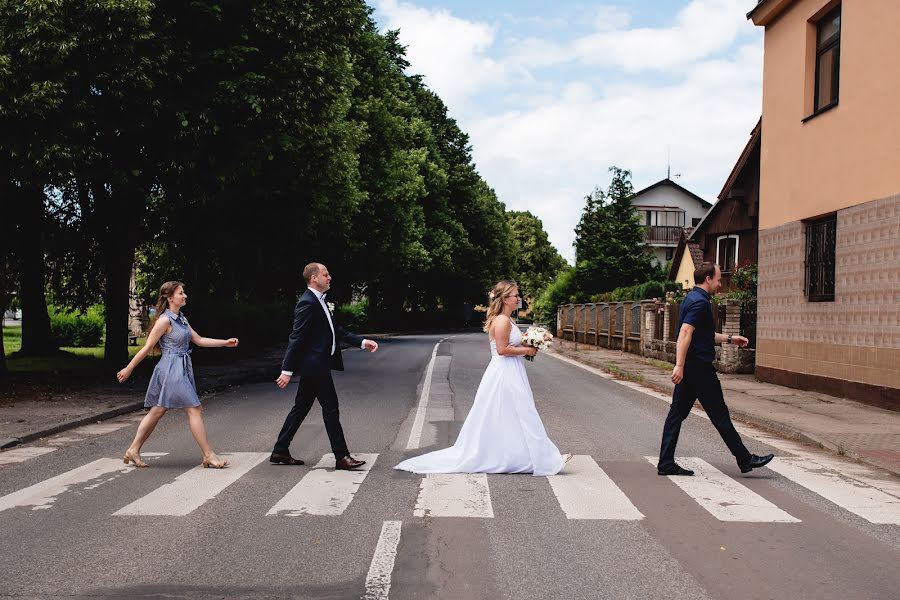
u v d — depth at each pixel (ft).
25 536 16.65
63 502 19.58
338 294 118.62
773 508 19.42
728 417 23.49
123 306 53.72
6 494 20.44
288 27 48.21
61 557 15.24
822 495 20.98
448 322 212.23
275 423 33.40
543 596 13.29
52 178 41.09
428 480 22.30
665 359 69.15
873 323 39.63
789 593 13.55
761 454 27.22
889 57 39.06
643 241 152.05
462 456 23.66
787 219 49.90
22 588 13.52
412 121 142.82
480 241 189.06
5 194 45.70
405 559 15.16
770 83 53.31
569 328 120.06
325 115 53.26
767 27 53.98
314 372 23.73
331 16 51.44
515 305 24.12
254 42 48.11
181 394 23.81
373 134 109.29
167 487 21.25
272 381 53.47
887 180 38.93
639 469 24.23
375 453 26.58
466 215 180.96
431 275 173.17
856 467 25.14
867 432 30.68
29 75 38.68
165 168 47.34
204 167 47.73
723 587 13.80
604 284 143.23
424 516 18.33
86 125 41.47
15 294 70.08
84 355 73.77
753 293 58.39
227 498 20.01
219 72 46.88
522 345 23.86
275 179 56.24
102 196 51.19
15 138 39.24
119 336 53.47
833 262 44.88
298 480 22.20
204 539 16.44
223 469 23.73
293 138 50.96
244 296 96.63
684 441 29.76
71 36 38.93
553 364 69.15
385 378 54.19
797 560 15.35
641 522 18.01
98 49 40.52
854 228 41.88
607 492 20.97
